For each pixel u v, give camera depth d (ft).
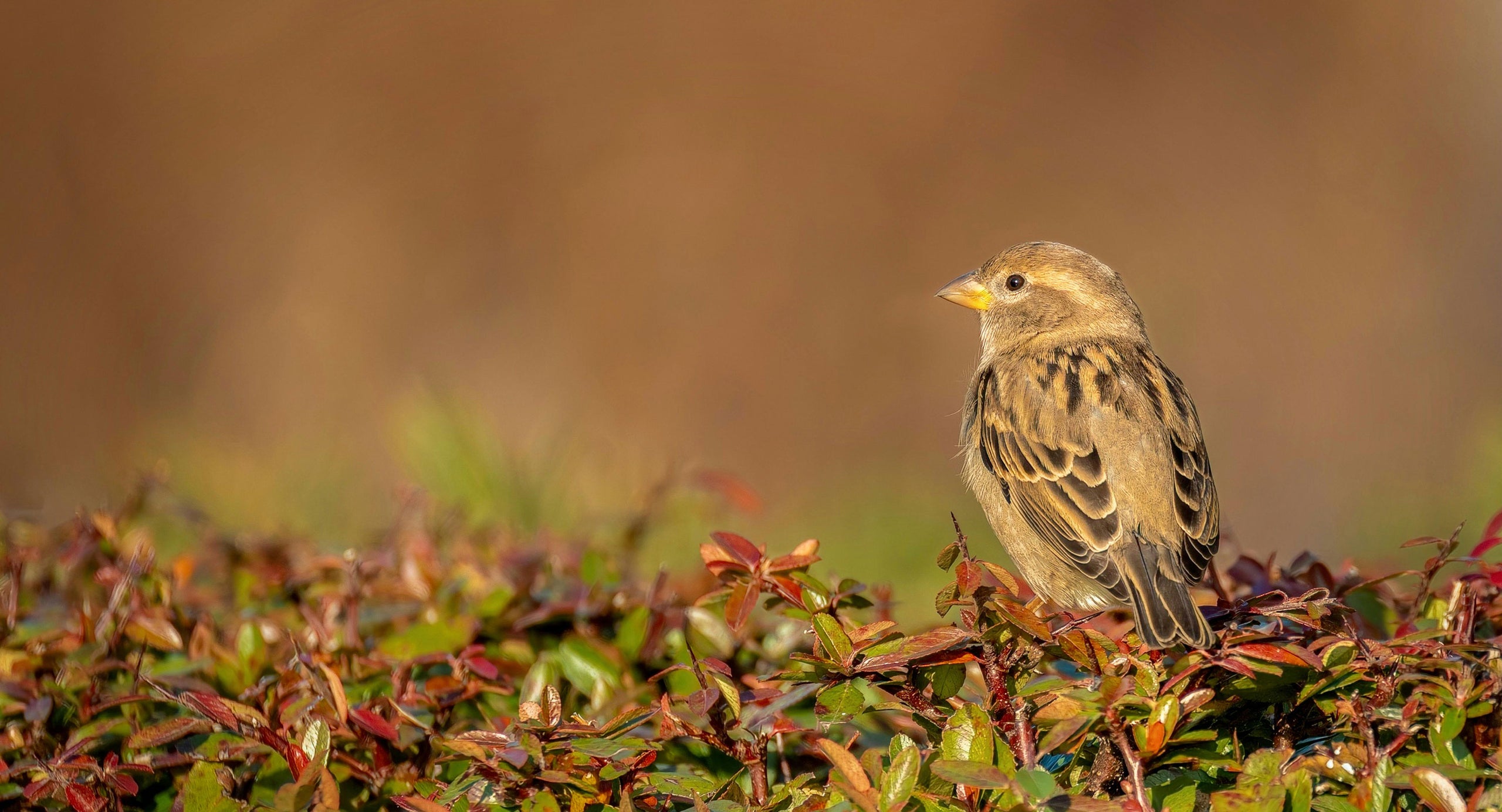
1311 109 71.00
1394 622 14.76
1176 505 17.70
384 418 42.37
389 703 13.50
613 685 14.89
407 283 64.90
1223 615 14.29
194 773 12.14
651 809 11.91
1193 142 70.18
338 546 19.53
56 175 64.03
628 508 25.52
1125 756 11.04
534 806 11.60
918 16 70.44
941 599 11.87
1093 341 20.68
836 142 67.72
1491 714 11.73
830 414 61.00
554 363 62.85
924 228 66.80
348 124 67.62
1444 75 73.15
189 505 21.72
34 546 18.66
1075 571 18.58
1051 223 67.97
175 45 67.05
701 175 66.64
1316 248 68.18
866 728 14.66
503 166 67.15
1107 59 70.85
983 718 11.08
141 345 62.44
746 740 12.39
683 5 69.56
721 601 14.44
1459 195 70.44
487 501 26.78
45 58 65.10
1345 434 57.98
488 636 15.66
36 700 13.79
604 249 65.36
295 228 65.67
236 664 14.94
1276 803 10.37
